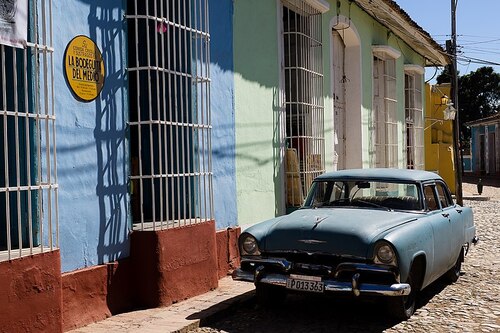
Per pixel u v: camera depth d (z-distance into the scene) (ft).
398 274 18.44
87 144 19.16
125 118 20.84
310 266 19.27
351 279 18.61
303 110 34.12
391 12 44.62
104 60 19.98
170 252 21.11
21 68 16.93
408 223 20.39
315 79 35.55
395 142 53.31
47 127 16.61
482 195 85.35
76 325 18.22
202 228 23.02
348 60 44.73
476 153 159.53
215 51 25.93
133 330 17.99
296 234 19.71
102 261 19.61
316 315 20.92
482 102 191.21
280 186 31.78
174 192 22.91
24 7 16.11
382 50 47.85
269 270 20.08
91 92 19.36
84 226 18.95
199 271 22.71
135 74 22.00
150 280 20.63
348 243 18.86
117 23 20.59
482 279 26.68
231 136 27.09
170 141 22.07
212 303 21.30
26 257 15.51
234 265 26.66
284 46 33.78
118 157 20.44
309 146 34.76
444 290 24.64
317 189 23.88
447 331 18.72
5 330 14.87
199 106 24.23
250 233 20.42
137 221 22.57
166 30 22.49
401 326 19.38
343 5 40.70
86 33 19.26
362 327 19.39
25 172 17.02
